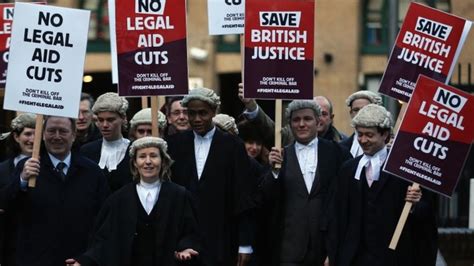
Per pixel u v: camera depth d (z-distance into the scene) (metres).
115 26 11.99
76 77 11.38
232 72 21.78
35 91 11.34
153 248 10.87
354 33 22.39
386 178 11.45
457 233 17.19
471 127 11.41
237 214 12.10
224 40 21.78
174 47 11.96
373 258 11.38
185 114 13.33
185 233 10.94
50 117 11.32
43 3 11.66
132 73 11.95
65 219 11.24
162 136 12.52
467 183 18.33
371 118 11.41
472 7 21.84
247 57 12.29
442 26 12.66
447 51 12.66
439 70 12.67
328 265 11.62
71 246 11.23
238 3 13.44
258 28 12.27
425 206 11.41
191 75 21.81
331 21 22.47
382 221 11.40
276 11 12.26
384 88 12.76
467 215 18.28
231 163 12.14
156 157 10.88
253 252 12.30
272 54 12.27
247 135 13.39
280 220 12.17
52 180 11.27
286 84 12.26
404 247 11.41
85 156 12.50
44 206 11.21
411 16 12.72
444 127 11.43
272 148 12.23
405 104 12.73
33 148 11.12
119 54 11.97
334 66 22.47
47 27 11.38
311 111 12.20
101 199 11.38
